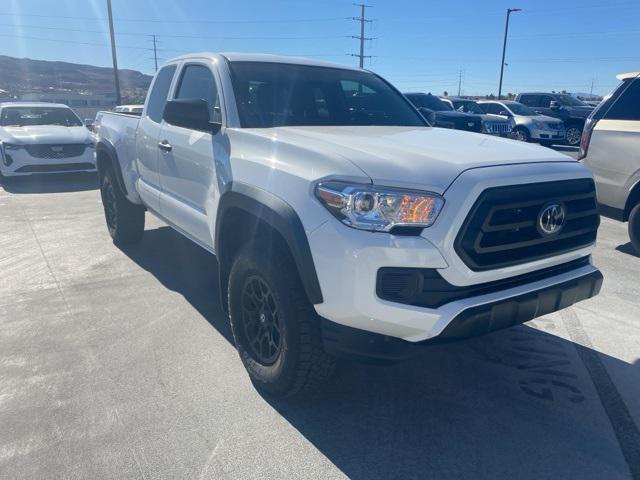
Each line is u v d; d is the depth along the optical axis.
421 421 2.83
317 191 2.55
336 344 2.57
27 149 9.89
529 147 3.12
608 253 5.68
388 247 2.35
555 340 3.73
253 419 2.83
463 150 2.86
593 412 2.91
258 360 3.09
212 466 2.47
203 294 4.54
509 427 2.78
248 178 2.98
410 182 2.41
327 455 2.56
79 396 3.01
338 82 4.18
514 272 2.57
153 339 3.70
